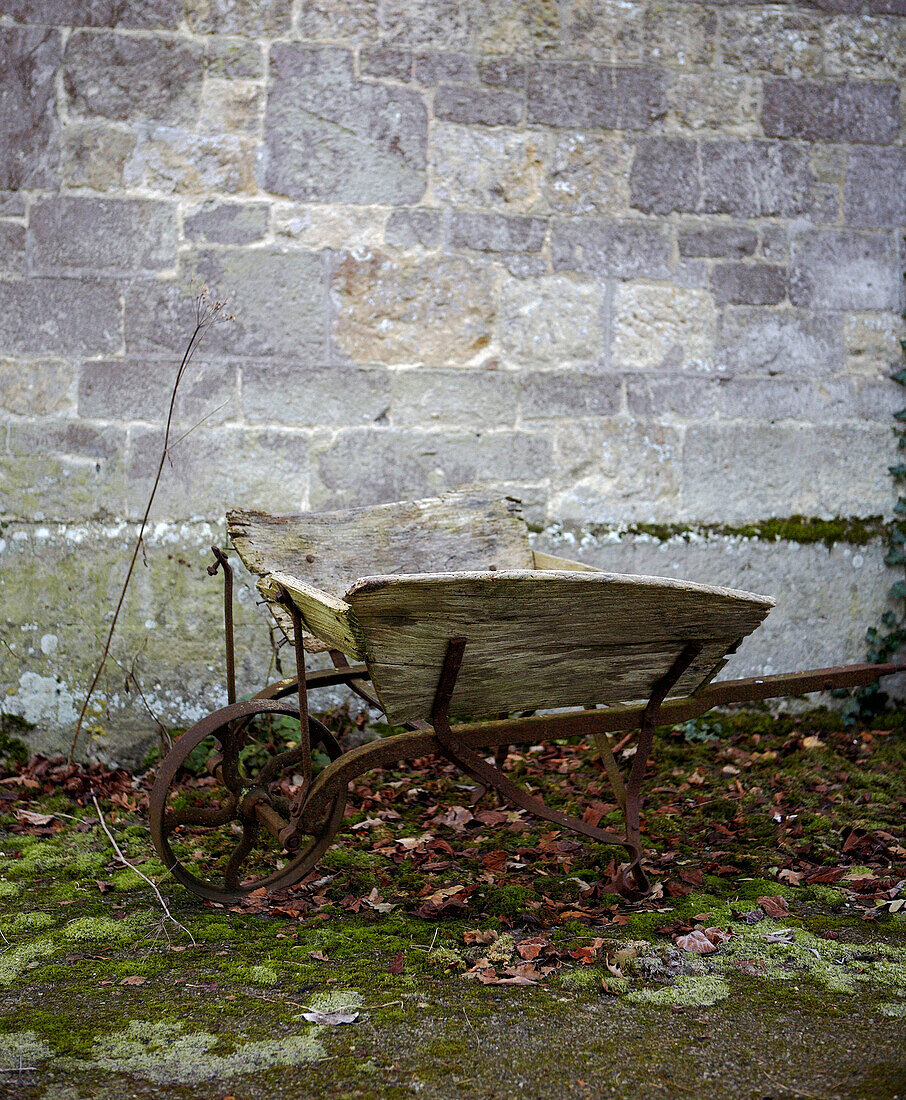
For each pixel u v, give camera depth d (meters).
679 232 4.84
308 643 3.44
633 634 2.80
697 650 2.92
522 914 2.93
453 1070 2.10
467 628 2.58
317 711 4.57
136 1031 2.26
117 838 3.65
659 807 3.95
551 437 4.77
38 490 4.44
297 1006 2.40
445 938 2.80
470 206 4.69
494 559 3.87
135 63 4.45
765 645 4.95
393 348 4.64
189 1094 2.01
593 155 4.77
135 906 3.06
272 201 4.55
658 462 4.84
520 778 4.29
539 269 4.74
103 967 2.62
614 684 2.99
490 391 4.71
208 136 4.51
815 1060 2.14
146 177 4.48
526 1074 2.09
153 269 4.49
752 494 4.93
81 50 4.42
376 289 4.62
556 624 2.68
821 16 4.92
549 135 4.73
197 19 4.48
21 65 4.40
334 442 4.61
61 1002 2.41
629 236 4.80
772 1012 2.37
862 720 4.99
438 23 4.64
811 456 4.98
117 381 4.47
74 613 4.47
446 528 3.81
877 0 4.95
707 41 4.84
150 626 4.50
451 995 2.46
